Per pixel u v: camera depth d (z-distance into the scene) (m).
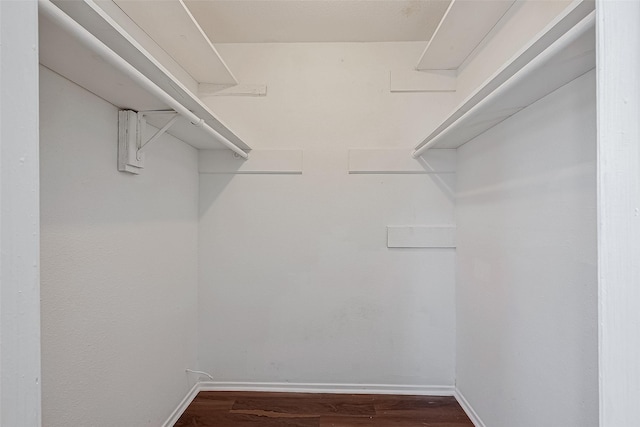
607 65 0.44
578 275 0.91
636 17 0.42
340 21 1.72
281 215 1.91
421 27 1.77
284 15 1.67
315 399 1.80
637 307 0.41
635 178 0.42
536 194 1.10
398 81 1.90
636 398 0.41
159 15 1.28
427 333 1.88
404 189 1.89
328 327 1.90
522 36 1.21
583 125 0.89
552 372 1.02
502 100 1.09
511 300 1.26
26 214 0.45
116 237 1.16
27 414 0.45
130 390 1.24
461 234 1.78
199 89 1.92
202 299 1.91
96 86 0.98
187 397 1.75
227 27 1.77
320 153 1.91
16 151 0.45
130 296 1.25
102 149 1.09
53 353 0.89
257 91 1.92
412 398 1.82
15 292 0.44
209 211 1.91
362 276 1.89
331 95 1.92
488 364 1.45
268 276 1.91
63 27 0.60
